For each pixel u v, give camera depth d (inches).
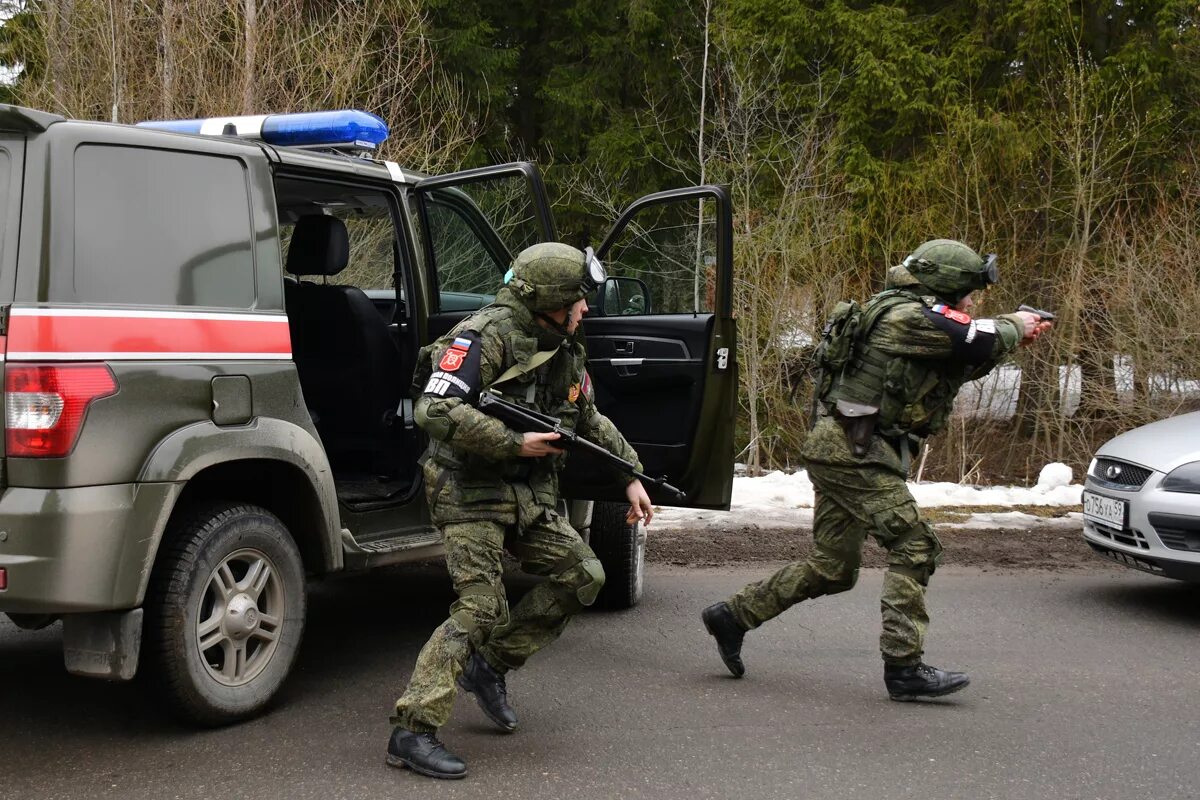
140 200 141.6
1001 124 500.1
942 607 226.7
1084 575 259.0
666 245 525.3
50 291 129.7
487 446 132.0
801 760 140.8
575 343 145.3
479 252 210.2
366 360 190.9
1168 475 216.2
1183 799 130.6
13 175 132.6
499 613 138.3
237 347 148.7
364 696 163.9
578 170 703.7
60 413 127.9
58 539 126.9
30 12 469.4
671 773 135.9
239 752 140.1
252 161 157.5
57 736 145.3
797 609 222.4
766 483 372.5
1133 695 169.9
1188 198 466.0
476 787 130.3
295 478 157.6
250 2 416.8
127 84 416.8
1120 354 462.6
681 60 679.7
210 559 142.2
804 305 482.9
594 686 171.3
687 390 188.9
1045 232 498.3
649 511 148.3
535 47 768.3
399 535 182.7
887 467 161.6
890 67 552.1
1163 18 529.7
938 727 154.1
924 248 163.6
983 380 484.4
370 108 450.9
